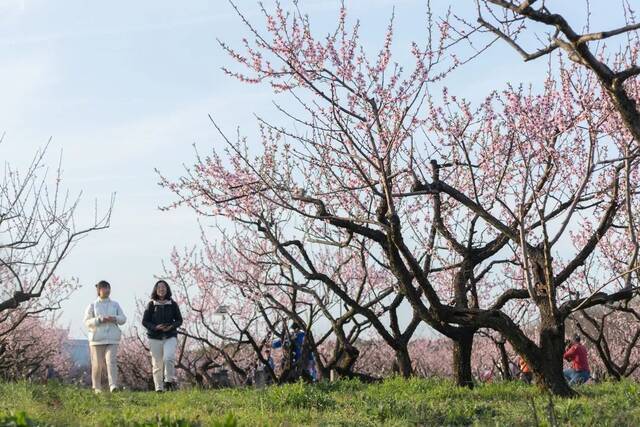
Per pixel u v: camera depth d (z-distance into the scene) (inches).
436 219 638.5
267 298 872.3
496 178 670.5
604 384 606.5
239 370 953.5
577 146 629.9
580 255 576.7
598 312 1300.4
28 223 863.1
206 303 1189.7
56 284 1280.8
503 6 373.1
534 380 560.7
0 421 280.1
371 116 594.9
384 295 770.8
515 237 554.9
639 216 671.1
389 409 436.1
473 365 1473.9
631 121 384.5
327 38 571.8
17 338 1294.3
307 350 848.3
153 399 536.7
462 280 622.5
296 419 421.7
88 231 843.4
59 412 409.4
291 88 584.1
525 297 595.5
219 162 722.8
